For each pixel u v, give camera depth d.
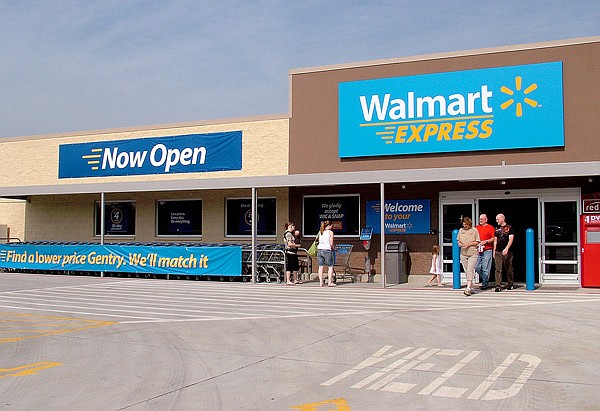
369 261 19.23
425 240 18.84
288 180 18.06
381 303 13.99
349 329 10.70
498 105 17.84
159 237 22.67
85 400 6.80
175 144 22.23
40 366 8.37
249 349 9.24
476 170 15.92
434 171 16.31
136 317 12.41
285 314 12.52
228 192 21.59
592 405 6.35
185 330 10.88
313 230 20.27
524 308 12.81
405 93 18.84
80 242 23.61
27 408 6.53
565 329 10.40
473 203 18.41
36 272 23.06
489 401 6.53
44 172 24.62
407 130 18.78
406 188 19.12
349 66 19.62
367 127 19.27
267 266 19.23
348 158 19.61
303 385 7.27
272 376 7.71
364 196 19.56
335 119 19.83
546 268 17.58
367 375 7.66
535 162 17.52
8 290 17.31
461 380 7.36
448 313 12.28
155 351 9.21
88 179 23.77
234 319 11.99
